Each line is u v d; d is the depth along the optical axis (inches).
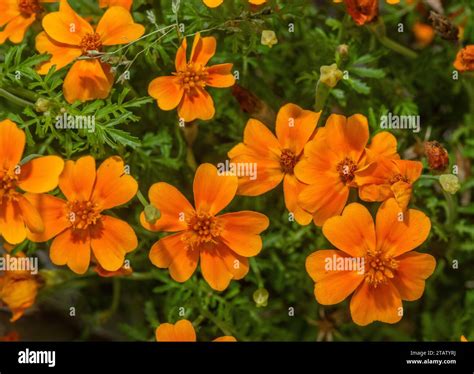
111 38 10.9
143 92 12.0
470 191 13.3
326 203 10.6
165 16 11.4
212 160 12.6
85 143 11.3
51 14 10.8
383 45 12.7
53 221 10.5
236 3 11.4
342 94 11.6
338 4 13.0
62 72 11.3
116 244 10.6
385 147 10.7
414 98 13.2
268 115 11.3
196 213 10.6
